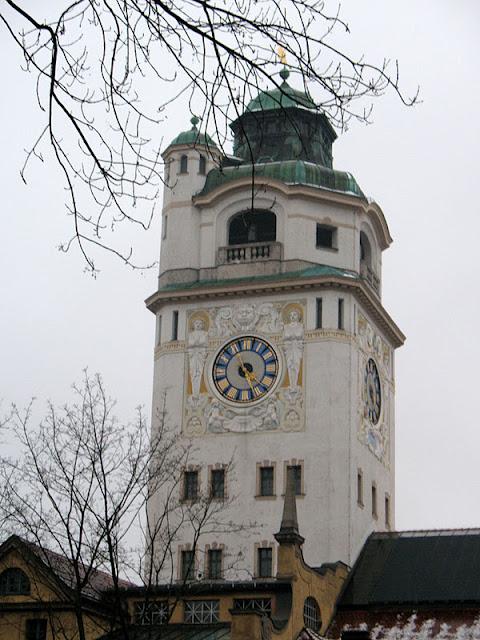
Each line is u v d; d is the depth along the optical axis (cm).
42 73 1819
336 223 8681
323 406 8075
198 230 8744
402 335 9206
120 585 7425
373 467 8450
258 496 7956
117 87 1850
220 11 1864
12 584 7050
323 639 6650
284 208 8594
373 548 8069
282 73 2306
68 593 6038
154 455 7044
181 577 7825
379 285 9144
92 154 1862
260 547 7844
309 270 8425
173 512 7994
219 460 8100
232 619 6334
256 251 8550
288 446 8038
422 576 7712
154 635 6525
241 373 8275
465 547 7944
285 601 6894
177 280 8619
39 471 6588
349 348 8238
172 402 8319
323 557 7762
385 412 8869
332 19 1870
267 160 8962
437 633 7262
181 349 8438
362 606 7519
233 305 8438
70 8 1809
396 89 1908
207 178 8925
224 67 1911
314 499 7888
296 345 8231
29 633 6944
